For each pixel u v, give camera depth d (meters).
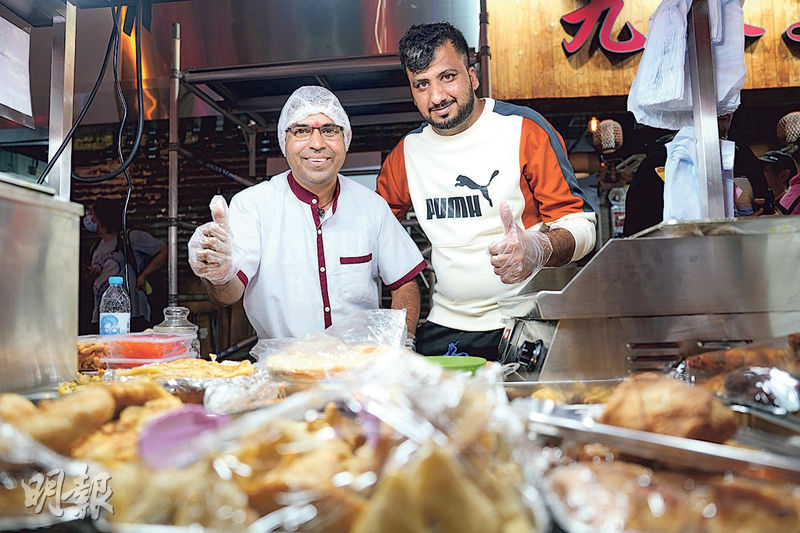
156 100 3.52
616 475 0.50
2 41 1.49
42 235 0.98
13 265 0.93
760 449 0.63
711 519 0.44
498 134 2.21
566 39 3.64
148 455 0.51
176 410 0.58
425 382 0.58
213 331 4.08
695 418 0.62
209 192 4.26
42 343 0.98
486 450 0.51
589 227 2.06
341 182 2.21
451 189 2.25
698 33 1.38
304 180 2.05
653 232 1.14
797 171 3.66
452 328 2.28
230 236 1.65
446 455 0.47
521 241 1.55
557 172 2.17
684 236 1.13
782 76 3.61
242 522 0.46
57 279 1.02
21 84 1.56
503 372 1.16
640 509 0.45
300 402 0.56
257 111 3.61
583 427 0.56
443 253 2.28
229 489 0.48
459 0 3.17
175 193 3.11
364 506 0.48
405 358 0.63
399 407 0.56
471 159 2.23
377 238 2.18
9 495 0.51
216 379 1.00
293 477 0.50
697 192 1.69
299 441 0.56
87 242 4.27
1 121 1.59
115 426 0.67
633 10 3.60
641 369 1.13
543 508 0.45
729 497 0.46
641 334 1.13
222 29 3.30
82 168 4.30
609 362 1.13
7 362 0.91
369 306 2.12
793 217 1.07
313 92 2.00
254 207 2.09
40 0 1.47
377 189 2.49
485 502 0.46
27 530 0.53
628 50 3.58
